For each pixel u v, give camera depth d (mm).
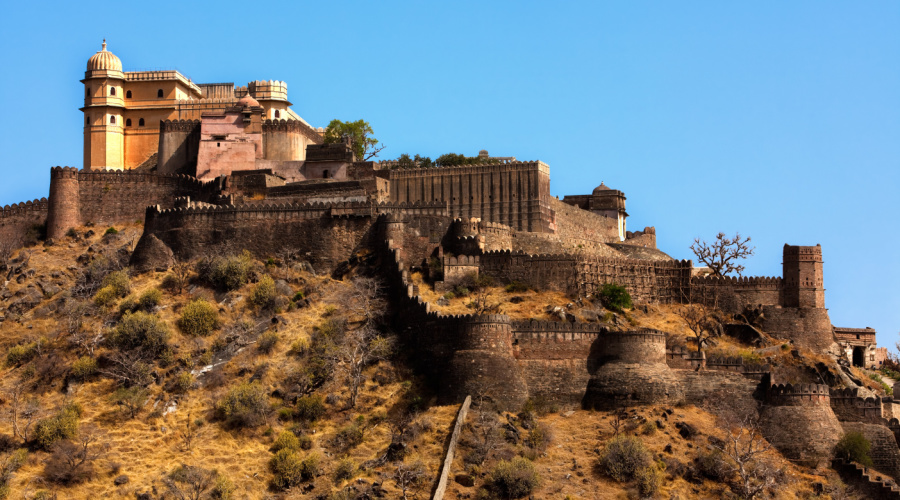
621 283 120750
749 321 120250
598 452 92500
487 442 92000
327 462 93500
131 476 91875
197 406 101188
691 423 96812
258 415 98688
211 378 104375
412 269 119188
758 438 98062
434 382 101562
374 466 91625
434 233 121562
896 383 115875
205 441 96688
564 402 100938
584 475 89812
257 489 90875
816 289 120562
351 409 99938
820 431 97875
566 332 102875
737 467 91250
